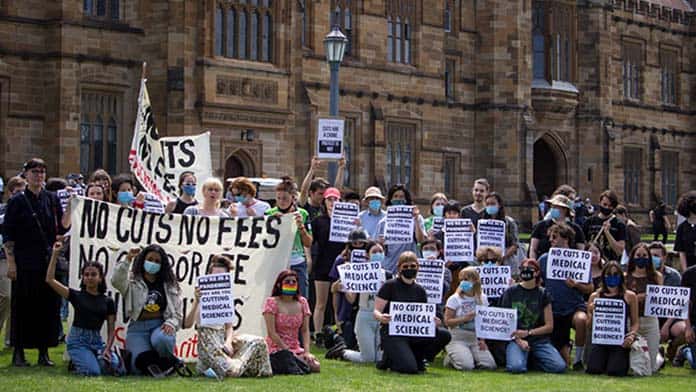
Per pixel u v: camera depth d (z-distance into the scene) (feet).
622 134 290.76
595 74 273.95
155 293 75.15
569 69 270.67
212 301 75.00
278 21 194.59
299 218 82.99
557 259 85.35
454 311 84.23
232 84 187.11
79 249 78.18
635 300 82.74
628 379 79.66
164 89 182.09
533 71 265.34
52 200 80.18
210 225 81.61
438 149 241.55
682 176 311.88
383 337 80.43
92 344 75.41
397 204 94.73
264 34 193.77
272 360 77.36
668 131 305.94
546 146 273.13
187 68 181.98
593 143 273.75
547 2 265.95
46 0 175.94
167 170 101.19
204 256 81.41
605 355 82.28
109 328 75.46
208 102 183.42
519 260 96.43
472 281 83.66
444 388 72.18
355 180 224.74
